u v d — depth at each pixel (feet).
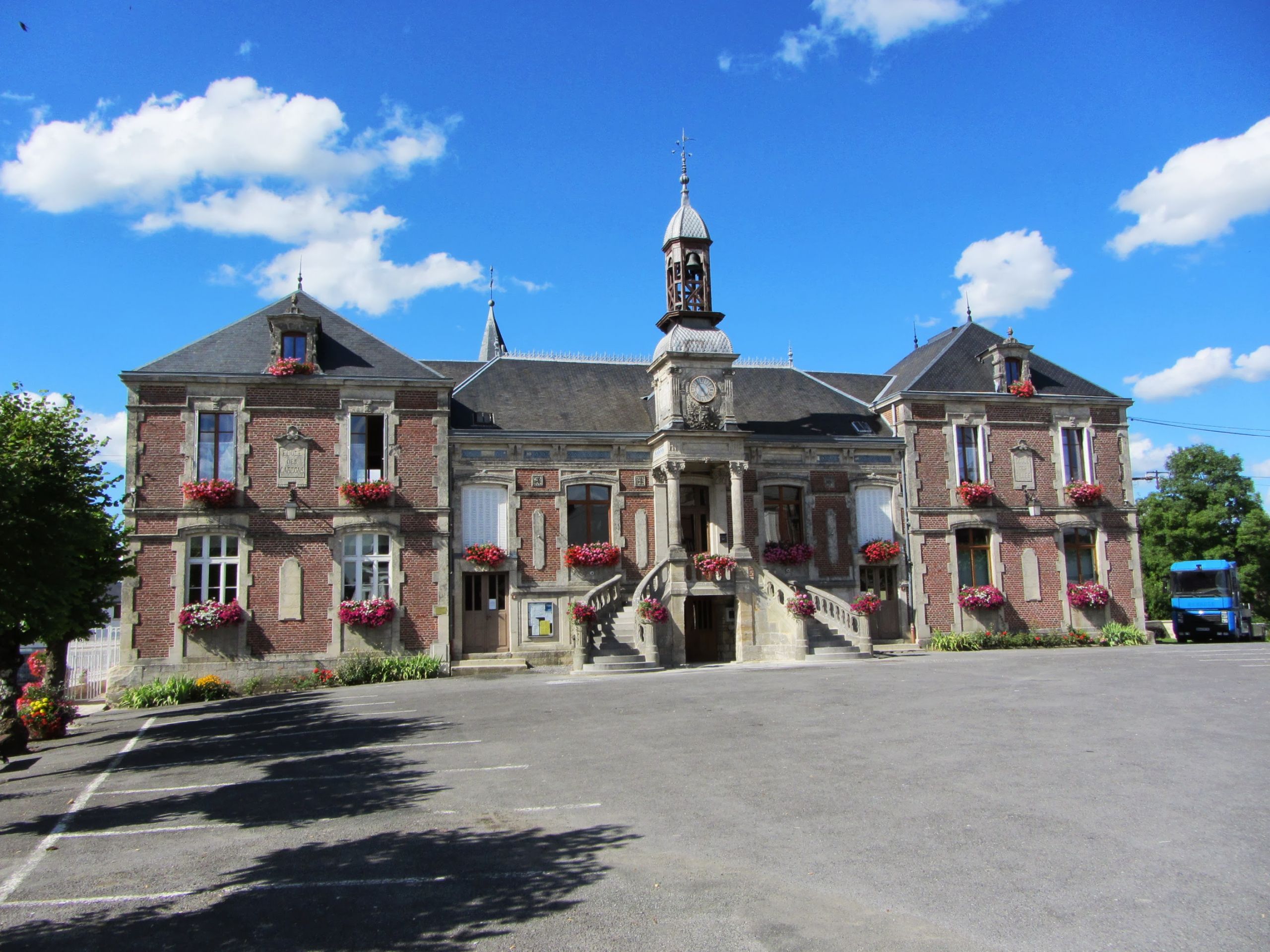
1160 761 28.94
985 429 88.74
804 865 20.30
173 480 71.31
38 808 30.22
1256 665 57.62
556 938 16.79
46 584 41.19
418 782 30.32
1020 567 87.71
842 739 34.37
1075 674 54.03
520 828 24.18
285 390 73.92
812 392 93.66
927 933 16.40
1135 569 90.63
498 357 88.63
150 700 65.46
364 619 71.72
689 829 23.39
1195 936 15.90
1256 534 140.67
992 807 24.23
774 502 83.82
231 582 71.46
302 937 17.33
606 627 72.33
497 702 49.96
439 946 16.65
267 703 59.47
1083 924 16.57
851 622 75.56
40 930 18.17
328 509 73.15
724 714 41.55
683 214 82.64
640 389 88.58
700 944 16.28
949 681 51.24
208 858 22.84
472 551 75.20
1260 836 21.07
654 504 80.33
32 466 41.50
